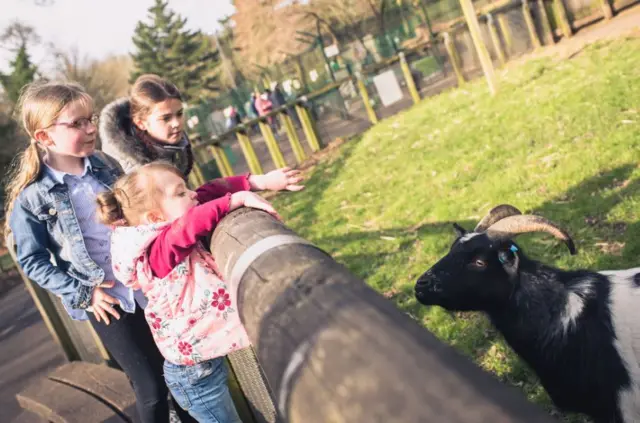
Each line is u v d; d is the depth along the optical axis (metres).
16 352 10.97
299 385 0.95
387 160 11.53
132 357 3.24
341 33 34.50
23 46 38.91
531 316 3.27
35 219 3.07
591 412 3.18
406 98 18.11
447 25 20.95
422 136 11.98
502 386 0.75
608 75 10.05
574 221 5.59
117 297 3.10
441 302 3.54
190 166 3.47
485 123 10.50
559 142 7.91
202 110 25.66
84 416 4.50
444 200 7.75
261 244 1.49
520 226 3.30
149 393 3.27
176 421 3.48
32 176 3.03
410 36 22.25
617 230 5.18
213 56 61.59
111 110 3.23
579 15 16.05
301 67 24.28
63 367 5.77
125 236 2.39
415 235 7.07
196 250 2.55
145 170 2.42
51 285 3.06
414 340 0.88
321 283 1.15
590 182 6.30
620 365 2.95
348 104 18.33
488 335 4.59
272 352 1.08
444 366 0.80
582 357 3.07
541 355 3.27
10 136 26.50
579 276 3.21
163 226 2.35
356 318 0.98
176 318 2.51
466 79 16.61
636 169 6.15
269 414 3.14
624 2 15.73
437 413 0.74
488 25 16.47
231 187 2.59
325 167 14.07
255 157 16.19
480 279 3.38
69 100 2.93
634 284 3.04
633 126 7.33
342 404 0.84
